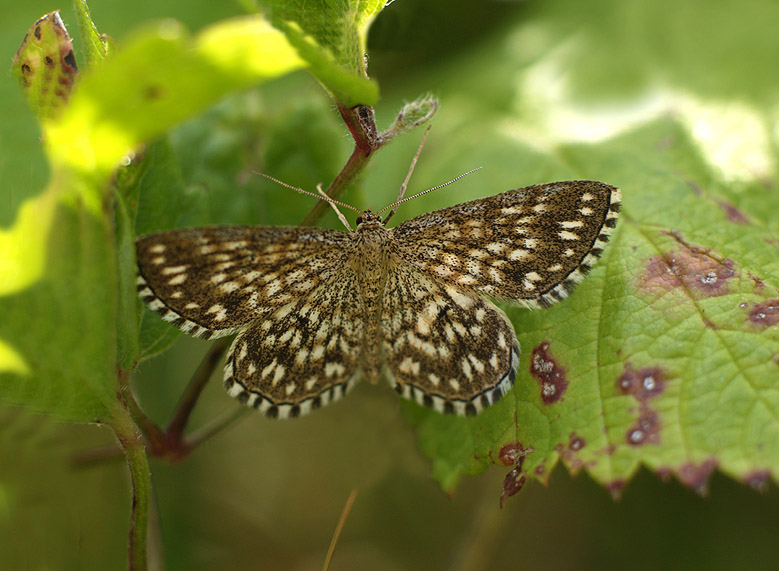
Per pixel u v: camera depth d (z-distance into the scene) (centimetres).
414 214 15
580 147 15
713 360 14
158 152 14
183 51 11
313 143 15
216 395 16
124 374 14
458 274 14
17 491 14
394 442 16
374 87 13
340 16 13
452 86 16
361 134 14
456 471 14
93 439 15
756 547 16
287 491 16
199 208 14
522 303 14
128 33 16
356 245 15
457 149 16
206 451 16
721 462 13
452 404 14
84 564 15
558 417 14
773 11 16
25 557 14
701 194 15
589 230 14
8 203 13
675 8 16
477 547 15
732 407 14
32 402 13
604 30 16
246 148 15
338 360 14
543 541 16
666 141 15
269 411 14
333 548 14
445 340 14
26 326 13
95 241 13
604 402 14
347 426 16
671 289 14
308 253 14
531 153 15
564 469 16
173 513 16
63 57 13
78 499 15
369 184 16
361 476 16
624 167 15
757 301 14
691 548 16
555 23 16
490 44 16
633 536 16
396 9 16
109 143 13
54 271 13
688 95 16
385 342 14
